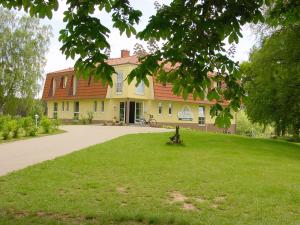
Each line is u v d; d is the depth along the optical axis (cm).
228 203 966
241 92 639
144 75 570
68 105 4928
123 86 4000
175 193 1044
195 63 601
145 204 924
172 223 779
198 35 594
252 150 2081
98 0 641
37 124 3108
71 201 928
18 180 1130
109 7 661
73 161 1455
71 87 4728
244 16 605
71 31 591
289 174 1398
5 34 4625
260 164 1590
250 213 887
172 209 888
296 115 2606
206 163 1520
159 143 2114
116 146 1917
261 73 2514
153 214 828
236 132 5444
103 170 1315
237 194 1051
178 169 1366
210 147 2067
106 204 910
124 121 4144
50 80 5153
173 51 577
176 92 630
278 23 783
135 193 1026
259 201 990
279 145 2508
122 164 1431
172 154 1720
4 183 1093
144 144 2044
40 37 4722
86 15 595
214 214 866
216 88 634
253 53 2650
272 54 2480
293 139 4075
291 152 2241
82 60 600
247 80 2625
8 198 934
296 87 2503
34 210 843
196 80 607
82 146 1956
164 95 4194
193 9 591
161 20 573
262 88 2575
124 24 646
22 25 4716
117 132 2891
